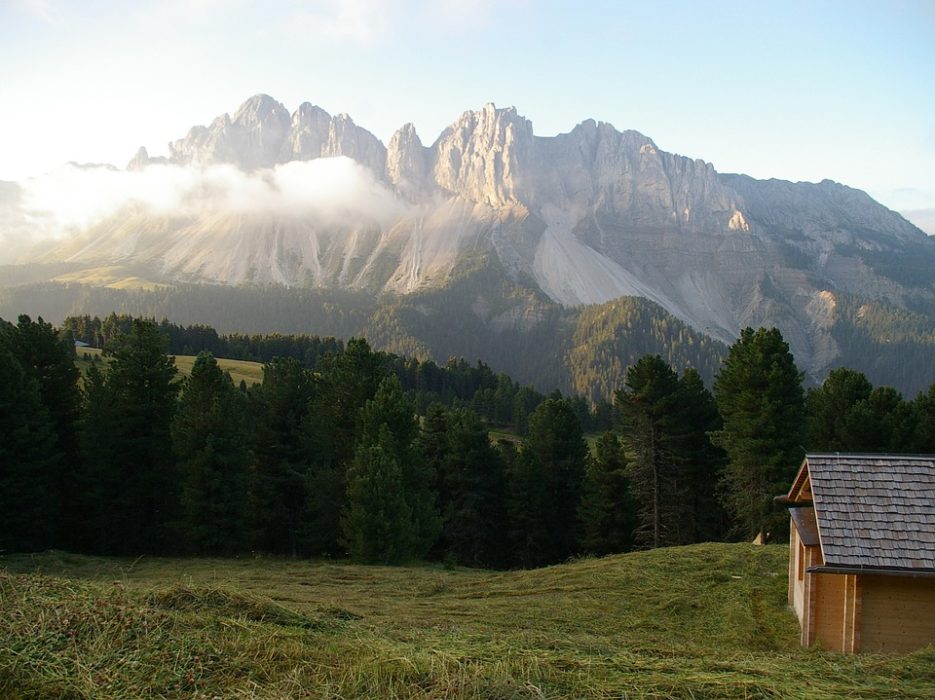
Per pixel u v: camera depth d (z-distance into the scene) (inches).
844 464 603.8
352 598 777.6
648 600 758.5
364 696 320.5
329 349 5251.0
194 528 1306.6
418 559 1366.9
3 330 1456.7
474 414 1937.7
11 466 1218.6
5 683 312.0
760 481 1387.8
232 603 471.2
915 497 572.4
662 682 348.5
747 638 620.7
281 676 340.8
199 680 330.3
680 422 1641.2
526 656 395.5
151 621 397.1
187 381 1416.1
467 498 1860.2
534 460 1861.5
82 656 344.5
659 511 1657.2
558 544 1911.9
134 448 1414.9
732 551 991.0
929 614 546.0
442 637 475.2
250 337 5713.6
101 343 4653.1
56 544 1381.6
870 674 414.9
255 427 1626.5
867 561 540.7
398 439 1478.8
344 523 1282.0
